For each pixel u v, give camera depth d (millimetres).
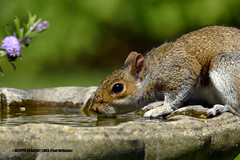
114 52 26500
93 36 25188
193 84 9344
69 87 10727
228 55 9062
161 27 24828
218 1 23891
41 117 8945
